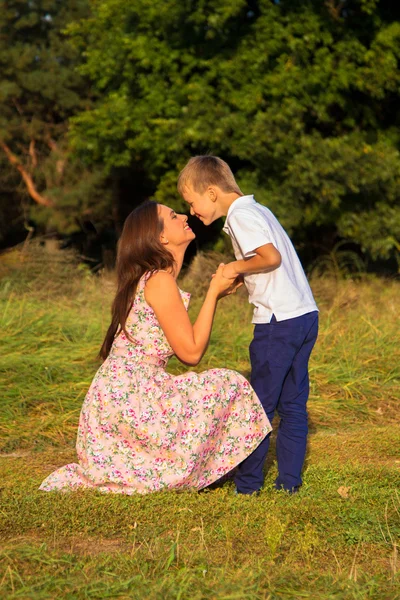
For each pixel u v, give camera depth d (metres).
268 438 3.71
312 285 10.39
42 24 25.31
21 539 2.99
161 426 3.54
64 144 23.56
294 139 12.20
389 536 3.05
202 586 2.46
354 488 3.78
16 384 5.95
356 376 6.73
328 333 7.67
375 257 12.93
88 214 23.08
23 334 7.09
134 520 3.20
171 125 13.35
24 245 10.85
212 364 6.75
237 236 3.60
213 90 13.19
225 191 3.81
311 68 12.47
